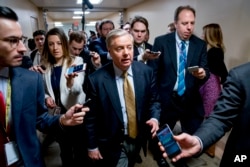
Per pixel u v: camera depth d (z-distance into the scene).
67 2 6.20
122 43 1.20
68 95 1.67
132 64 1.35
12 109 0.87
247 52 2.64
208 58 2.17
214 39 2.20
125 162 1.39
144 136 1.43
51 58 1.77
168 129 0.83
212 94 2.12
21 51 0.84
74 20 12.70
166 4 4.96
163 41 1.77
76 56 1.93
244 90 0.73
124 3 6.80
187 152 0.78
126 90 1.30
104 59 2.17
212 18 3.31
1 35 0.77
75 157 1.84
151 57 1.66
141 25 2.05
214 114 0.83
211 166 2.03
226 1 2.96
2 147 0.88
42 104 1.03
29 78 0.94
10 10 0.80
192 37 1.77
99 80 1.29
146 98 1.36
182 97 1.78
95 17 11.58
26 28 4.99
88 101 1.10
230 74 0.80
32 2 6.07
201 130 0.81
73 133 1.67
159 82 1.81
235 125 0.79
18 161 0.93
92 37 4.66
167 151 0.80
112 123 1.31
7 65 0.84
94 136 1.39
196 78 1.74
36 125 1.03
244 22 2.65
